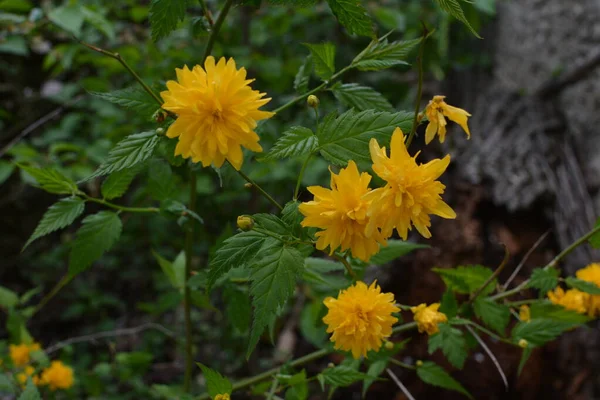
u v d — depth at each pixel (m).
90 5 0.96
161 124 0.59
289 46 1.35
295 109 1.11
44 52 1.46
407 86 1.39
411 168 0.52
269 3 0.58
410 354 1.00
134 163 0.56
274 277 0.53
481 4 0.91
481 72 1.37
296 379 0.62
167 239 1.23
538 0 1.27
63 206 0.61
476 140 1.15
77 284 1.33
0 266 1.39
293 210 0.55
